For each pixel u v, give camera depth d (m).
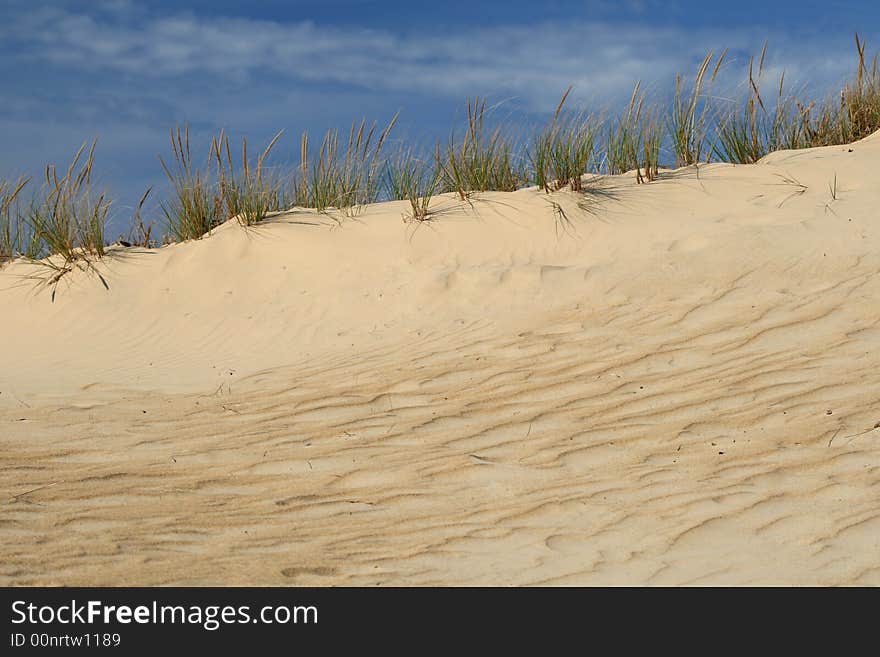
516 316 7.29
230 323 8.09
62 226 9.39
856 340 5.85
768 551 3.55
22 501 4.38
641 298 7.14
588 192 8.82
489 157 9.63
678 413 5.23
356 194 9.66
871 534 3.59
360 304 7.94
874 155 8.84
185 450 5.30
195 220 9.59
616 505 4.15
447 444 5.19
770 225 7.79
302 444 5.36
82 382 6.99
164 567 3.62
